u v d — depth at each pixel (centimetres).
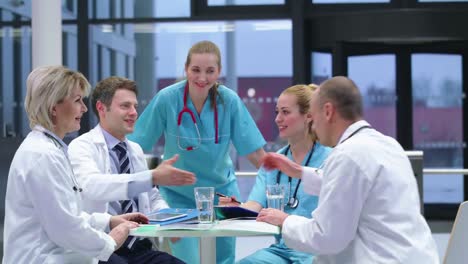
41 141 244
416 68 852
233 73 830
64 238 241
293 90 322
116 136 312
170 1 824
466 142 858
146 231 251
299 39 802
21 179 239
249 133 366
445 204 858
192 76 341
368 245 235
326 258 248
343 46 820
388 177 235
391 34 787
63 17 816
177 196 367
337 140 250
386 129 856
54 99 248
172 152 364
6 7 822
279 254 311
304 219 249
